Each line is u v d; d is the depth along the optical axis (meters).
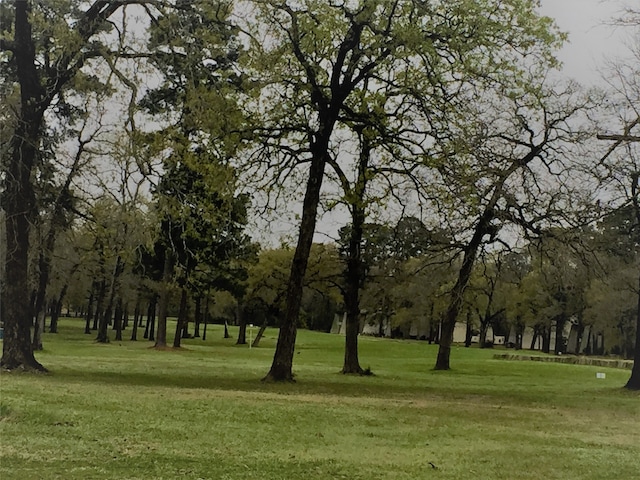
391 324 74.25
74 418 11.38
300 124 22.89
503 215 22.53
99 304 58.94
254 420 12.70
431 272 35.72
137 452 9.19
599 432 14.06
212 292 63.56
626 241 26.58
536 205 22.88
